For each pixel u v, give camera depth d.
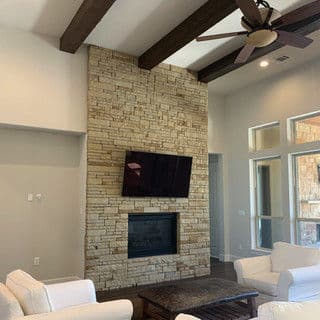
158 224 5.94
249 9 3.06
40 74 5.05
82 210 5.36
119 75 5.61
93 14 4.14
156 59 5.39
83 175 5.39
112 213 5.37
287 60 5.93
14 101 4.84
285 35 3.48
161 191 5.77
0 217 4.98
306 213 6.15
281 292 3.55
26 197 5.19
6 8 4.37
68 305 2.73
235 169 7.54
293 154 6.38
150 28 4.88
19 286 2.44
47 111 5.07
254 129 7.30
